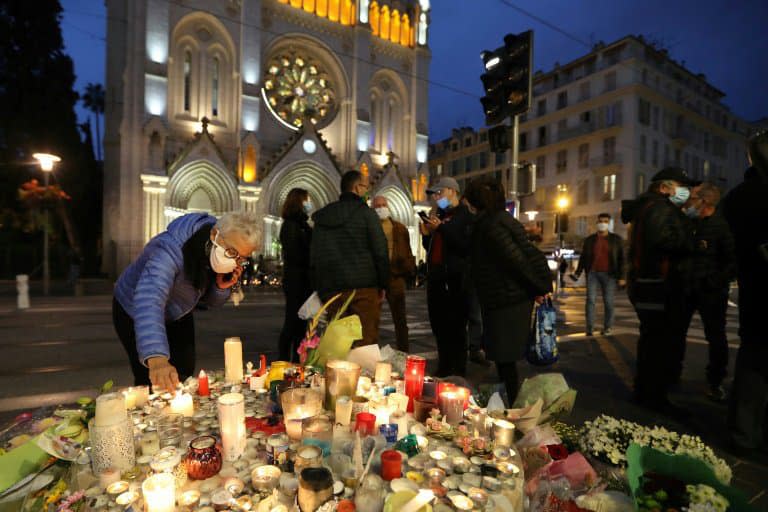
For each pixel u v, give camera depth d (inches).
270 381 83.7
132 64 889.5
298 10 1101.1
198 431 67.1
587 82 1462.8
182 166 906.1
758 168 99.0
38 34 1037.8
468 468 59.1
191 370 111.3
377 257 148.2
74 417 69.0
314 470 50.3
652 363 144.6
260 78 1033.5
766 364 109.0
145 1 898.1
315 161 1074.7
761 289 107.3
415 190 1268.5
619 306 547.5
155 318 77.1
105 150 976.3
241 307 479.8
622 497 62.9
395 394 78.2
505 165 1704.0
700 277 158.4
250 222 83.4
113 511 48.6
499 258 128.6
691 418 138.8
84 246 1191.6
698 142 1614.2
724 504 58.0
